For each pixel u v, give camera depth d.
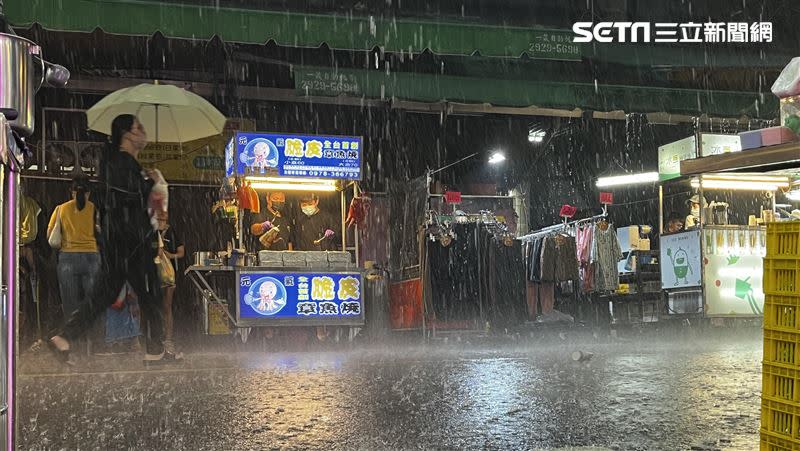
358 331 10.95
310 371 6.46
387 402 4.54
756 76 12.88
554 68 11.62
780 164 2.64
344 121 14.63
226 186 9.92
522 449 3.25
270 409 4.32
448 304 10.84
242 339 10.20
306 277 9.92
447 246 10.88
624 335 11.41
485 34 10.20
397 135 15.16
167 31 9.02
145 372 6.52
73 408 4.44
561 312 12.45
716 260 11.94
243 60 12.93
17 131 2.00
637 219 16.59
